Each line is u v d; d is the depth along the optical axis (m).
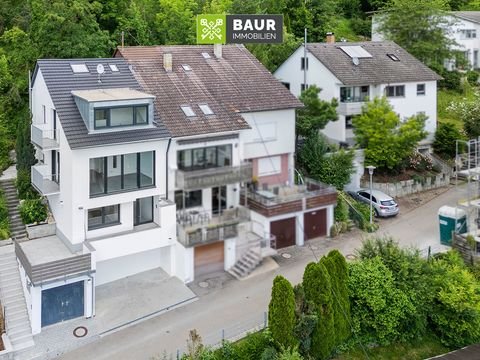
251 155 37.03
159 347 26.02
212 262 32.59
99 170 29.80
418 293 28.33
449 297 28.22
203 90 36.78
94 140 29.11
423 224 39.09
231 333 26.72
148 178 31.42
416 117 44.44
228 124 34.31
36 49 42.50
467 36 72.94
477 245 34.00
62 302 27.92
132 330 27.52
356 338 27.47
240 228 34.75
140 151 30.72
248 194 35.56
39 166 31.91
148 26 53.56
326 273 26.12
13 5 51.03
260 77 39.91
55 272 27.08
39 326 27.27
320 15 67.88
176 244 31.89
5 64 44.41
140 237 30.73
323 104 40.47
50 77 31.97
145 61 37.81
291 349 24.73
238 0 58.16
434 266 30.00
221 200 34.69
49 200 33.34
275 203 34.38
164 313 28.88
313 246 35.88
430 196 44.53
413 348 28.33
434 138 49.28
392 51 51.00
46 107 32.69
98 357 25.52
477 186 38.50
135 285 31.27
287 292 24.80
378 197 40.38
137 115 30.89
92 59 34.62
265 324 27.08
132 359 25.19
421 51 60.19
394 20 60.88
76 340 26.67
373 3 84.25
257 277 32.06
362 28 79.75
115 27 50.38
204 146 33.28
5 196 34.88
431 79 48.53
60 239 31.38
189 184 31.70
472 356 26.00
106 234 30.48
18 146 36.41
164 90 35.62
